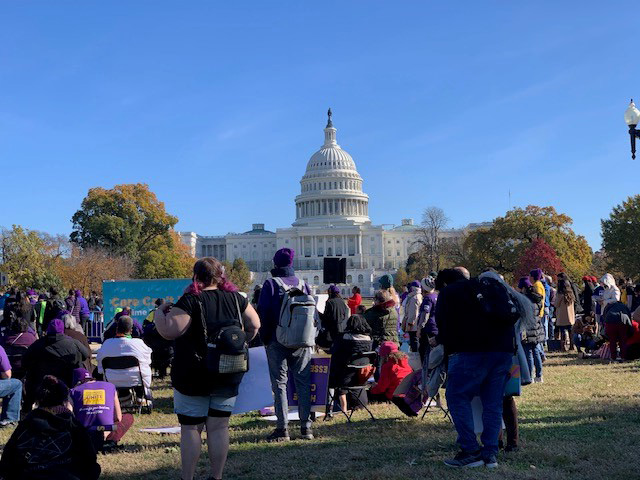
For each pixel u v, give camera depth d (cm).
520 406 1519
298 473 1025
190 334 897
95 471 798
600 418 1345
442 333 1045
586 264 10181
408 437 1251
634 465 986
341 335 1471
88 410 1174
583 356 2511
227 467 1071
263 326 1272
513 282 9012
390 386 1546
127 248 11712
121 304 3528
